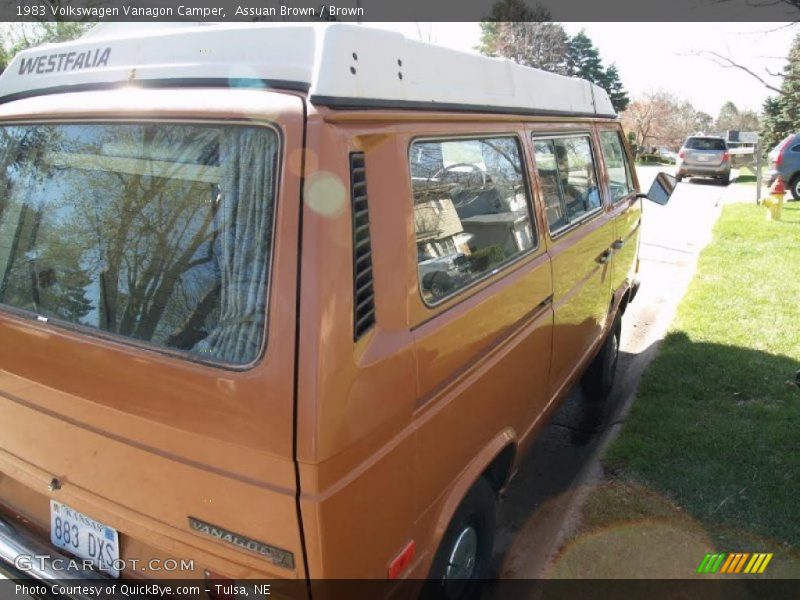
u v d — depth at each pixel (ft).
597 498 11.09
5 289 7.18
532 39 105.70
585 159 12.99
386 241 5.97
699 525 10.37
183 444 5.68
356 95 5.75
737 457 12.15
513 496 11.97
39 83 7.37
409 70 6.66
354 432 5.41
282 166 5.27
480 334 7.63
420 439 6.51
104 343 6.07
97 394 6.15
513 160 9.19
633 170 17.88
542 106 10.64
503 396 8.57
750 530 10.23
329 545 5.33
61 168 6.76
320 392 5.05
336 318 5.22
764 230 35.60
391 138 6.17
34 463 7.08
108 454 6.28
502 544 10.55
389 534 6.20
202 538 5.86
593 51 150.71
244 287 5.42
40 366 6.58
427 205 6.86
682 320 20.04
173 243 5.90
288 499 5.24
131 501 6.27
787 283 23.80
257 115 5.41
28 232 7.04
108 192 6.36
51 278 6.75
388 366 5.81
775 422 13.33
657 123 165.58
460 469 7.56
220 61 6.03
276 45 5.78
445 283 7.11
